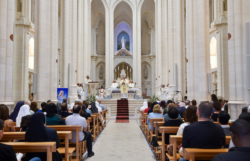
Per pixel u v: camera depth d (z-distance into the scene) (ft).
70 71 70.44
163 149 19.98
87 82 80.59
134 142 33.30
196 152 11.34
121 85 89.30
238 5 30.91
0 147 10.45
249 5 30.58
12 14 31.22
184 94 66.18
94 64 130.82
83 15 87.04
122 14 136.26
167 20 81.56
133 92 89.25
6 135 15.93
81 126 21.67
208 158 11.99
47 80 48.91
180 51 66.64
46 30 49.08
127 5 125.80
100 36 135.54
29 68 65.46
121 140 34.83
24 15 59.98
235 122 8.21
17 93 57.82
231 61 31.50
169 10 72.74
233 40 31.40
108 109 68.23
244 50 30.66
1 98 29.84
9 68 30.76
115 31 144.97
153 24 131.54
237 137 7.95
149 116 29.25
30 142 13.76
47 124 21.20
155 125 23.90
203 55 44.93
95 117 36.14
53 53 49.55
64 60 69.26
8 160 10.57
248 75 29.99
